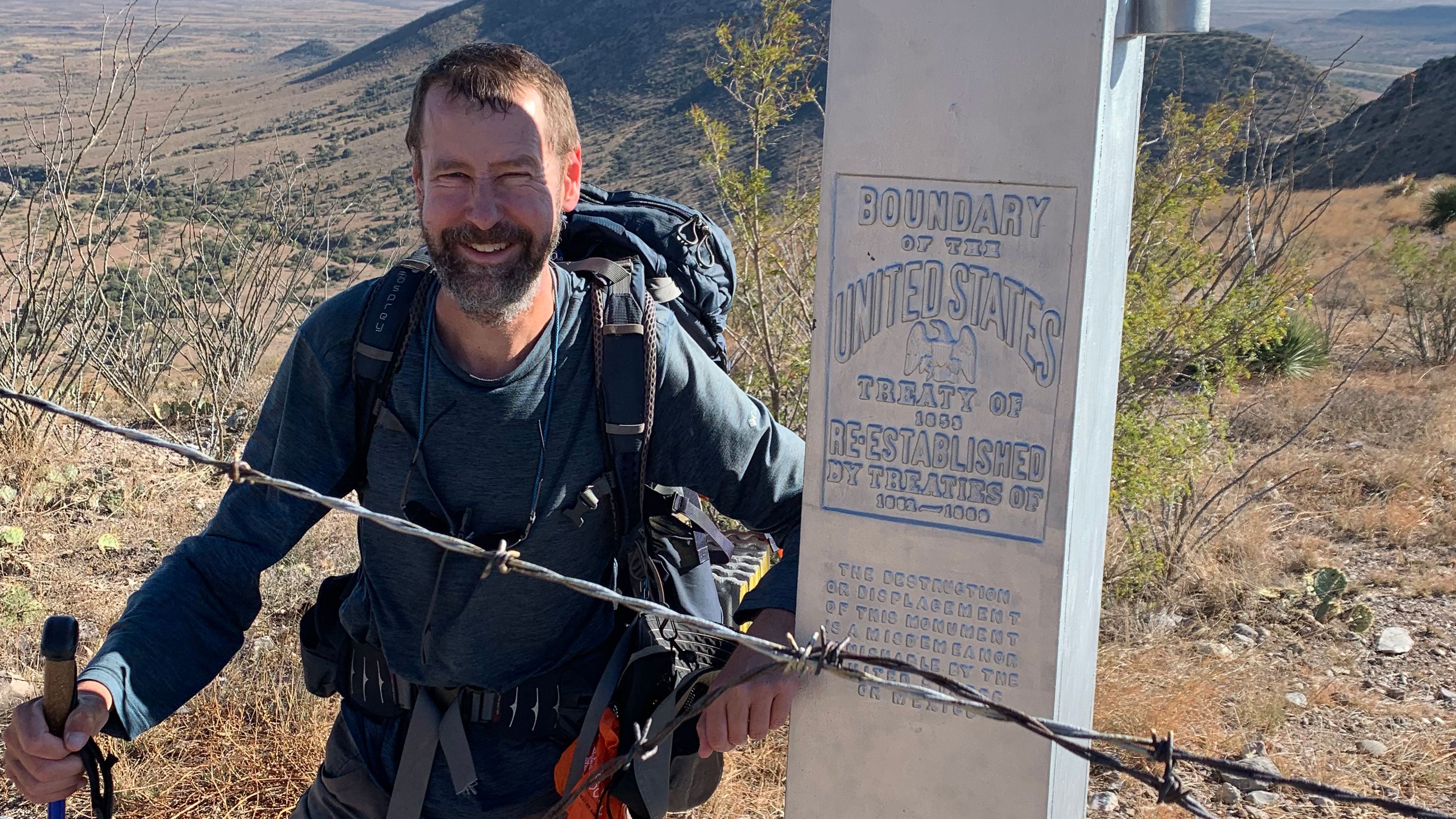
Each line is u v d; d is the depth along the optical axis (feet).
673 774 7.29
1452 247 40.11
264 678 12.64
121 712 6.20
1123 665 13.88
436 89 6.46
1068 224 6.00
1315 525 20.03
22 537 16.53
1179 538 17.34
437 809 7.01
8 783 10.89
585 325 6.90
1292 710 13.42
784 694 6.98
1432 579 17.30
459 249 6.38
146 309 24.54
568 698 7.16
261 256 25.41
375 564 7.04
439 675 6.99
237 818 10.61
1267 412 26.68
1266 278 17.15
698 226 8.64
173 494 19.35
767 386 19.79
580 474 6.90
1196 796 11.62
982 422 6.44
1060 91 5.88
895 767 7.09
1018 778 6.77
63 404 22.40
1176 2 6.20
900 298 6.49
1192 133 17.34
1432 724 13.08
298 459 6.94
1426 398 28.17
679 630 7.43
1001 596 6.59
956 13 6.03
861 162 6.41
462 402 6.65
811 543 7.02
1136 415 16.63
